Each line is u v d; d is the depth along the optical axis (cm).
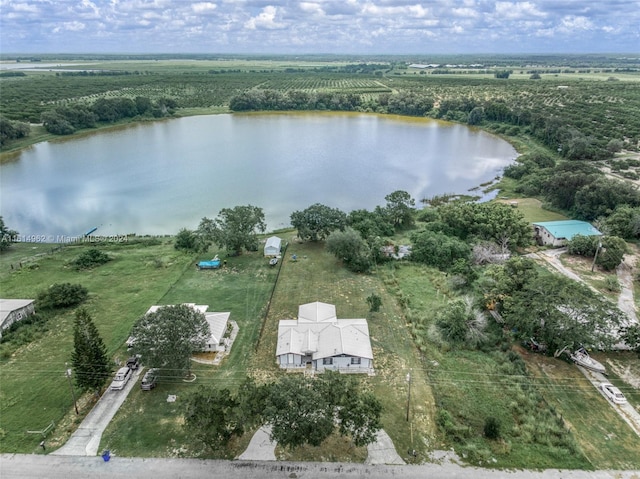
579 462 4091
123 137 19750
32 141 18075
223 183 13600
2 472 3972
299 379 4331
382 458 4131
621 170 13112
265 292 7169
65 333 6112
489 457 4131
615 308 5559
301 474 3959
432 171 15150
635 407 4800
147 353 4806
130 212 11356
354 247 7894
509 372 5291
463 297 6856
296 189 13175
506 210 9481
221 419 4075
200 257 8562
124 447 4244
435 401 4862
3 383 5119
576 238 8444
